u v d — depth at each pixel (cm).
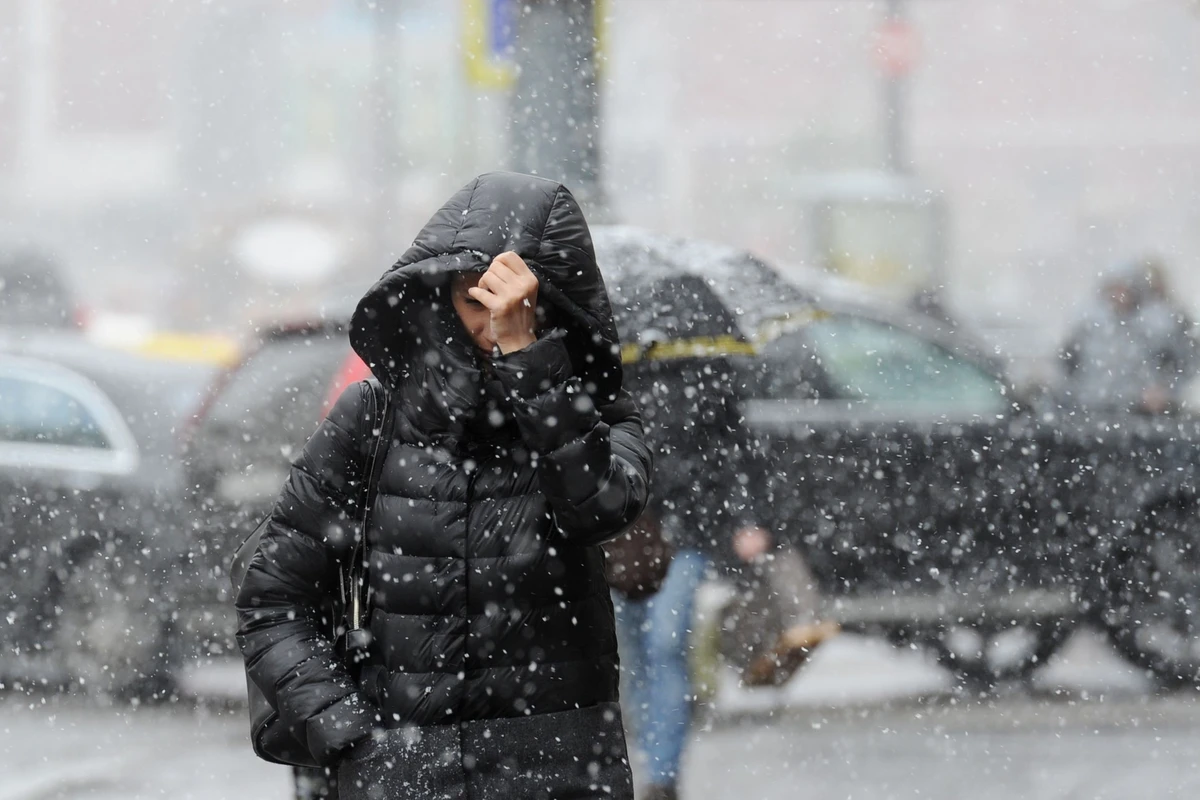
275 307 8394
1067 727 2156
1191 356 2978
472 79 2573
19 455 2289
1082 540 2411
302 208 9588
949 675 2405
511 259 910
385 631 937
